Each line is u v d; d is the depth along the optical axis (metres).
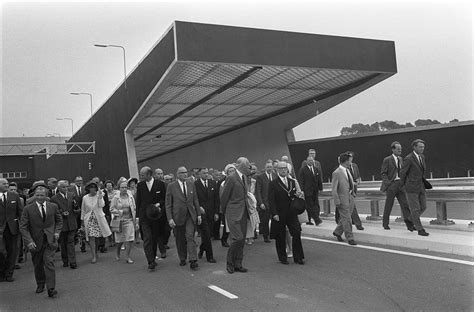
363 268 7.77
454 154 23.31
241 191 8.43
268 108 30.61
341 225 10.46
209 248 9.57
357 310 5.68
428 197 10.39
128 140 27.66
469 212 13.82
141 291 7.39
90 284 8.19
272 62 20.47
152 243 9.37
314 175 12.55
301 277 7.53
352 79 24.83
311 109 29.05
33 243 7.46
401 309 5.62
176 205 9.08
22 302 7.20
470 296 5.93
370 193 11.93
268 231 11.62
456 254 8.27
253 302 6.31
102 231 10.59
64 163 52.12
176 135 39.62
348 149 28.03
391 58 23.70
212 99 26.70
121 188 10.44
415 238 9.09
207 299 6.62
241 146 37.16
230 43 19.67
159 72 20.94
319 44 21.67
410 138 25.09
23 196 12.82
